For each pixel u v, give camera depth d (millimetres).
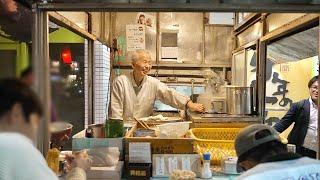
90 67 3699
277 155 1336
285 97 3904
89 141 2020
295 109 3271
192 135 2145
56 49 3564
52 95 1245
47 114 1245
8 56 1237
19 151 1146
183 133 2141
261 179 1235
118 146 2014
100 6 1812
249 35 3791
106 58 3988
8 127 1168
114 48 4641
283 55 3088
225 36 4852
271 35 2873
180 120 2848
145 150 1969
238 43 4430
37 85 1197
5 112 1139
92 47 3691
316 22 2186
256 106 3227
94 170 1831
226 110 2816
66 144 2154
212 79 3199
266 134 1392
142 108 3436
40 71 1208
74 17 2828
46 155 1699
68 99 1303
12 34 1962
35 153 1192
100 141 2021
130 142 1984
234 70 4500
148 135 2170
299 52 2756
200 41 4848
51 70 1240
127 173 1940
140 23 4723
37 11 1828
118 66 4637
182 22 4824
